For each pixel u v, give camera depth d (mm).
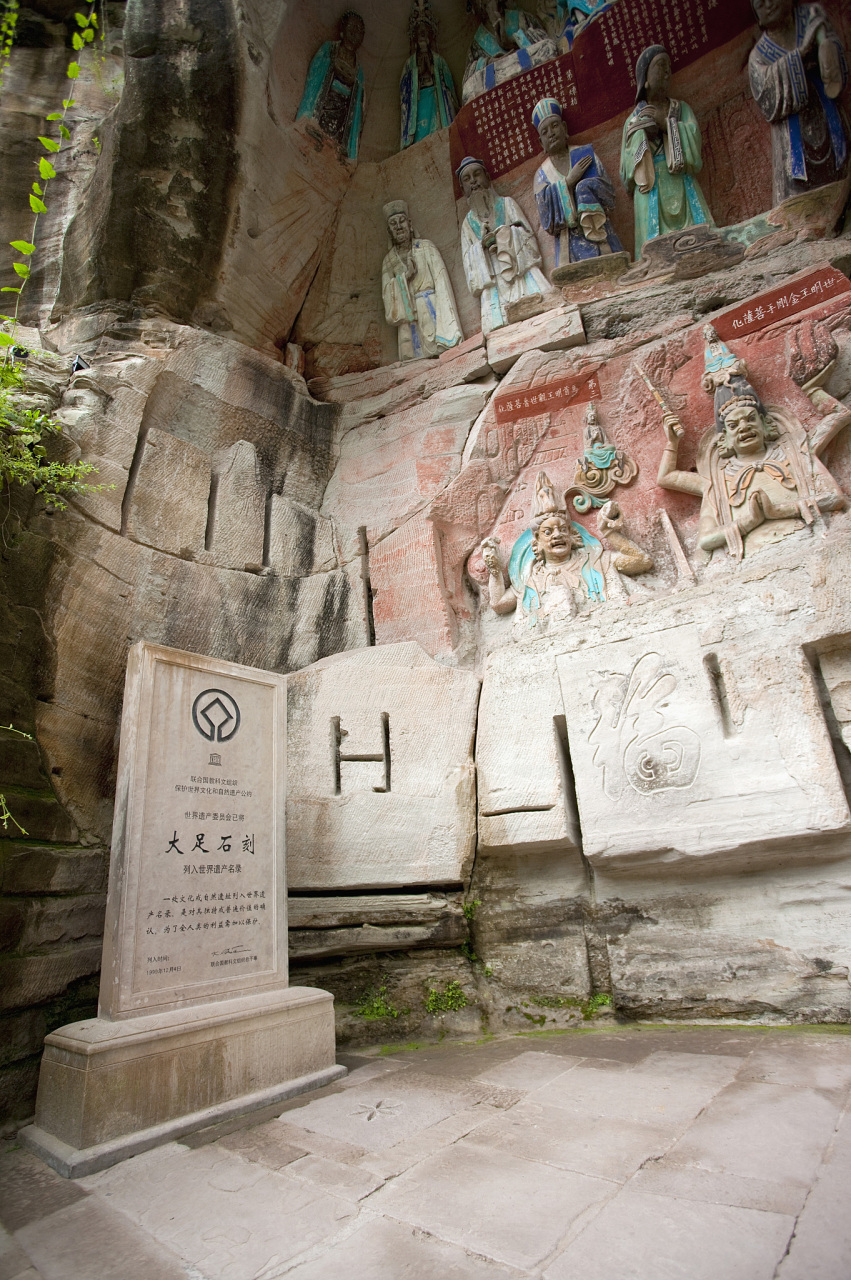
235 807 3396
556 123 5578
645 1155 2086
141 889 2928
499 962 4043
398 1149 2322
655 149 5320
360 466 5762
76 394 4301
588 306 5309
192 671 3410
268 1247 1819
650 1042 3289
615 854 3783
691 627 3975
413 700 4531
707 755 3711
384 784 4316
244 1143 2482
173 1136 2559
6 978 2959
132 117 5008
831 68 4719
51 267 5402
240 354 5316
